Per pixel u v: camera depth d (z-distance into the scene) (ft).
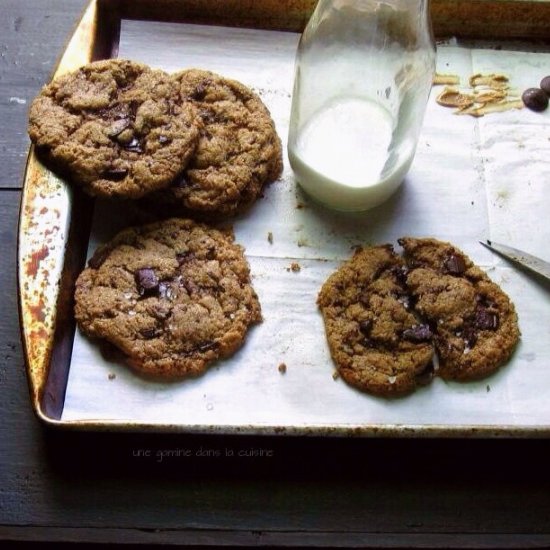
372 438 1.60
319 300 1.73
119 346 1.64
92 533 1.56
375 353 1.67
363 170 1.79
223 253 1.75
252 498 1.58
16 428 1.62
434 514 1.58
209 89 1.88
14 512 1.56
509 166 1.92
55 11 2.08
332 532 1.56
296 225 1.83
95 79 1.81
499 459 1.62
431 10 2.03
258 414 1.62
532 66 2.04
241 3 2.02
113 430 1.55
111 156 1.73
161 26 2.02
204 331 1.66
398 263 1.77
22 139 1.91
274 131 1.88
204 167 1.79
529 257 1.81
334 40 1.85
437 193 1.88
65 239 1.69
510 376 1.69
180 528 1.56
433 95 1.99
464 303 1.72
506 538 1.57
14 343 1.70
